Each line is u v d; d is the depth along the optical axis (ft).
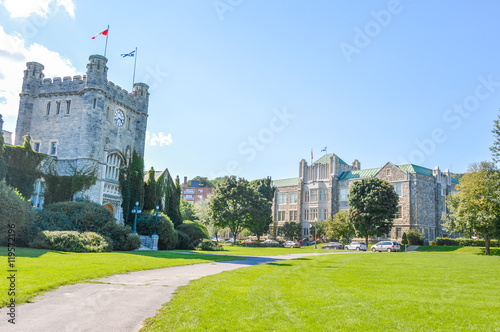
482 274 62.03
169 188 197.26
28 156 134.10
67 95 157.79
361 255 127.54
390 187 218.79
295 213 307.78
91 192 146.41
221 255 114.62
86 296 38.81
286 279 54.90
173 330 27.91
